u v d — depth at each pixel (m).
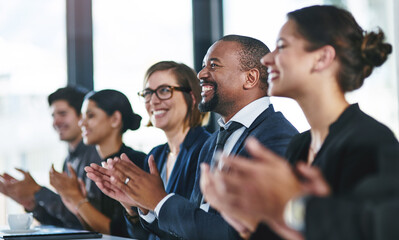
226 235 1.36
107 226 2.24
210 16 3.35
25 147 3.27
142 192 1.48
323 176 0.90
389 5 2.84
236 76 1.61
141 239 1.86
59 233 1.77
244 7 3.23
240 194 0.76
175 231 1.47
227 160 0.76
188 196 1.82
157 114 2.03
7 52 3.28
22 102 3.28
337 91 0.97
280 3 3.08
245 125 1.55
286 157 1.10
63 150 3.25
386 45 1.00
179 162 1.92
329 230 0.67
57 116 2.73
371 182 0.73
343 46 0.95
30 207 2.61
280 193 0.72
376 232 0.66
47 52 3.32
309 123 1.01
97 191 2.31
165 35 3.32
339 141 0.90
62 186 2.32
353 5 2.91
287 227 0.74
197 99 2.04
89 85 3.31
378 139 0.86
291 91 0.99
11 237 1.70
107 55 3.31
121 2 3.31
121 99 2.41
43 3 3.32
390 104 2.85
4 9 3.27
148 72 2.11
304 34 0.96
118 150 2.41
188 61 3.34
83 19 3.33
